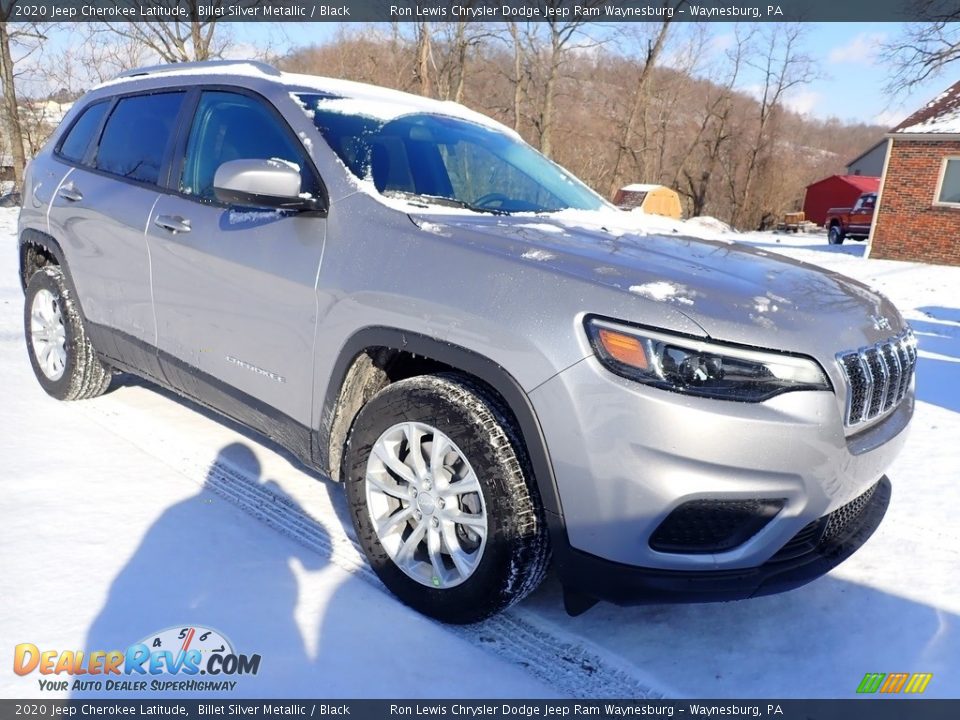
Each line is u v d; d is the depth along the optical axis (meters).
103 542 2.59
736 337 1.92
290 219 2.66
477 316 2.10
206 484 3.11
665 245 2.60
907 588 2.73
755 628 2.46
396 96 3.42
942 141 18.38
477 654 2.20
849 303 2.32
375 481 2.41
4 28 20.23
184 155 3.20
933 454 4.08
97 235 3.50
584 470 1.95
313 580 2.48
